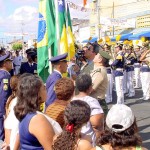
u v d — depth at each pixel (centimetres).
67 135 281
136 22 2844
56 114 388
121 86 1169
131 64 1379
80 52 941
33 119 310
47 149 304
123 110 258
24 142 315
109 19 2312
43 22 722
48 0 715
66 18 740
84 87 428
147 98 1285
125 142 251
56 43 706
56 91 404
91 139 370
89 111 292
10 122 409
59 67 530
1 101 602
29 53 932
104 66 544
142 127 852
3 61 610
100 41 1919
